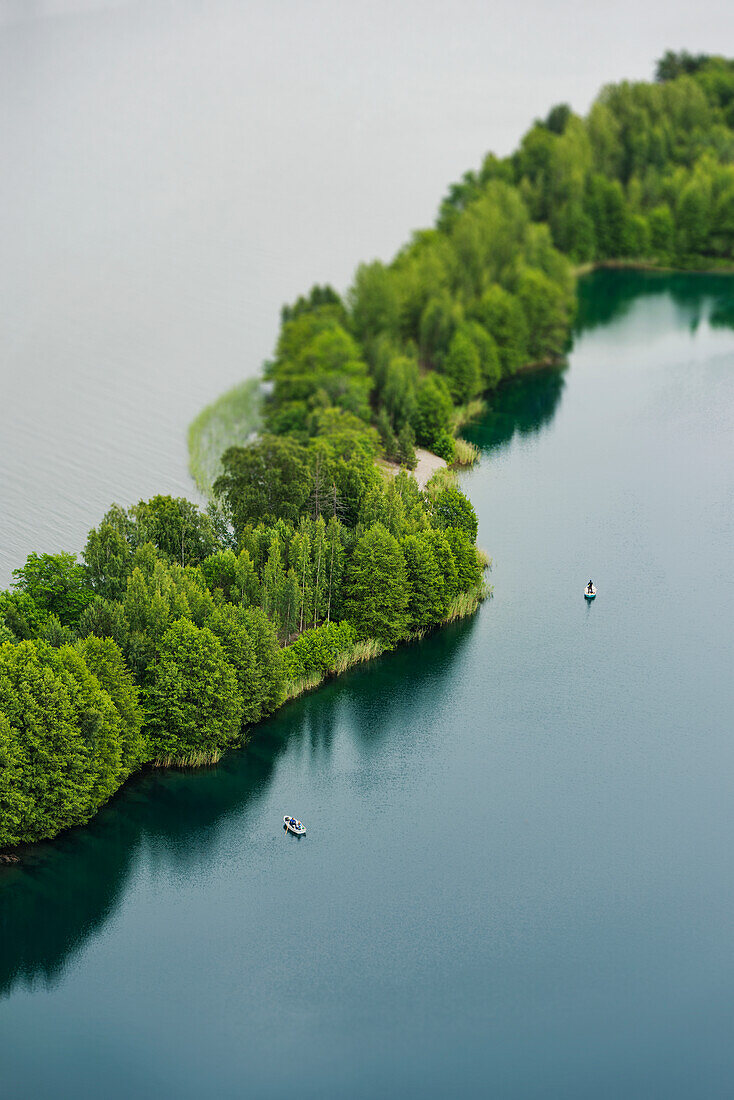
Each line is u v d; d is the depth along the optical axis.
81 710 164.88
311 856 167.12
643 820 172.12
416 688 197.12
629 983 149.75
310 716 190.88
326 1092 138.00
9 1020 146.25
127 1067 141.00
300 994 148.62
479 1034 144.00
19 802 159.62
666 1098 137.25
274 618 196.75
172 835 170.25
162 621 179.88
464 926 156.88
